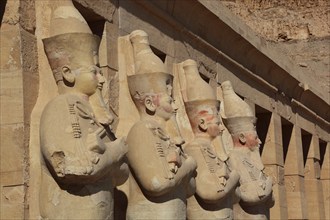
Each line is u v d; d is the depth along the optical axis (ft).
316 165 70.13
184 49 44.78
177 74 43.09
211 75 48.62
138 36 37.65
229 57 51.24
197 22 45.88
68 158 28.35
